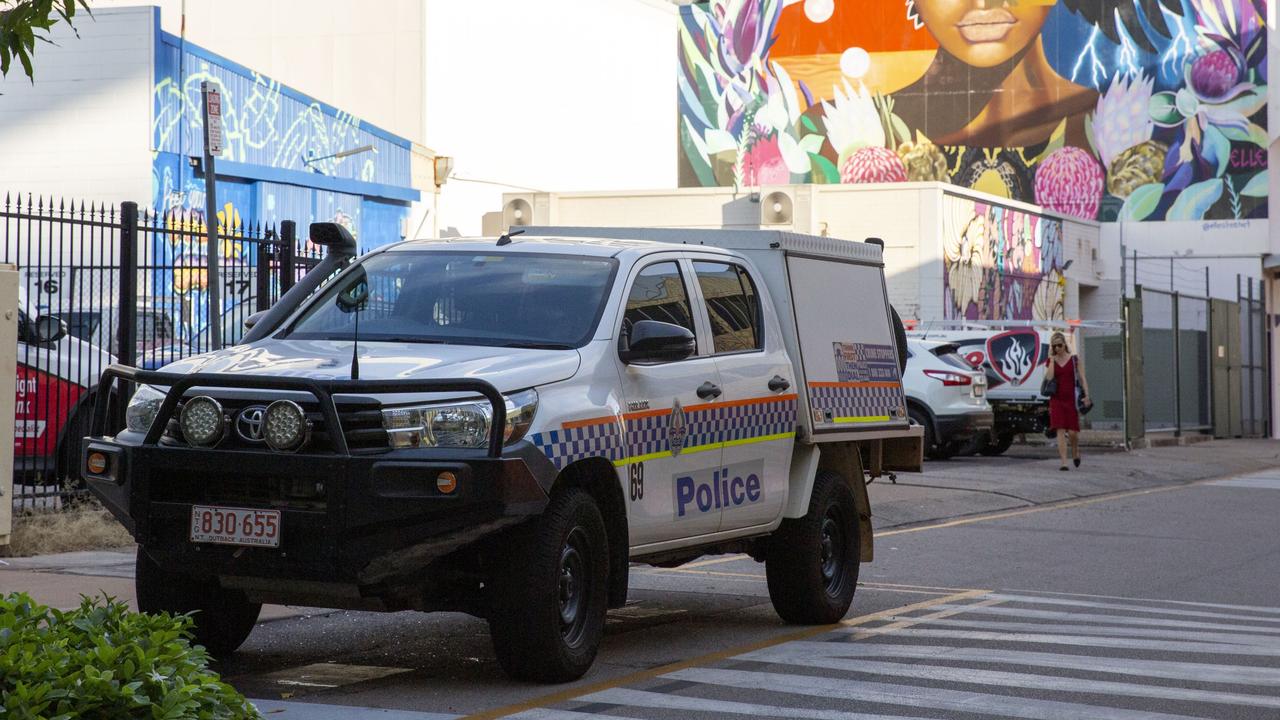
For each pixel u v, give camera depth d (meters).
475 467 6.09
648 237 8.82
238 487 6.28
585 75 46.81
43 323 13.52
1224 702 6.72
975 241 37.09
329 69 40.25
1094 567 12.12
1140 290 29.72
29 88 28.25
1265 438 39.31
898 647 8.11
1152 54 49.44
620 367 7.13
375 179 34.84
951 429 23.45
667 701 6.55
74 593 8.83
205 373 6.46
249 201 30.45
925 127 51.25
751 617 9.23
